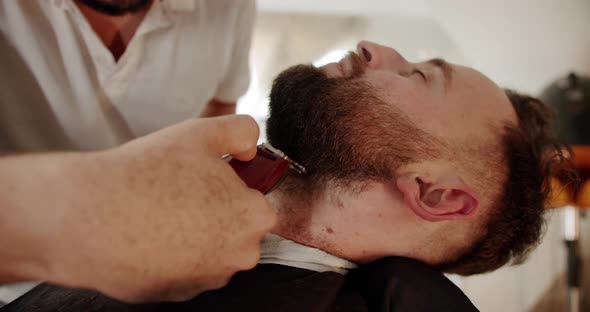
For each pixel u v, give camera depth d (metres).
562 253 1.46
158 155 0.44
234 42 1.02
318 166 0.67
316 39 1.81
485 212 0.71
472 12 1.69
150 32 0.86
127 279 0.43
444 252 0.73
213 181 0.46
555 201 0.91
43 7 0.79
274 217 0.50
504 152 0.72
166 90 0.94
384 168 0.66
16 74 0.86
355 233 0.69
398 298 0.63
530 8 1.61
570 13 1.56
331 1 1.79
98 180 0.41
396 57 0.77
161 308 0.61
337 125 0.67
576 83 1.30
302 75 0.70
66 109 0.90
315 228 0.69
